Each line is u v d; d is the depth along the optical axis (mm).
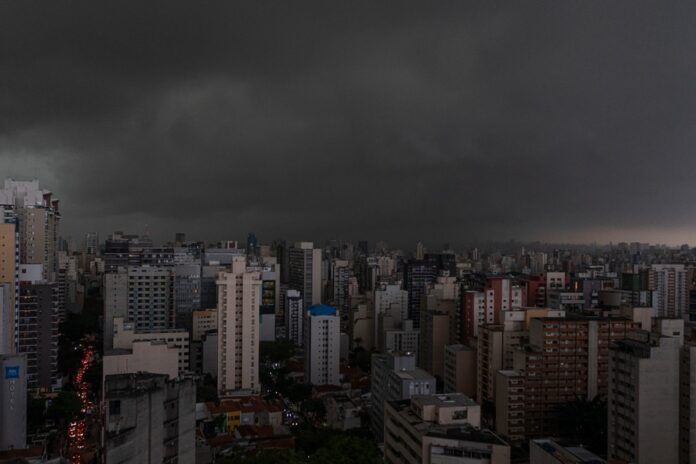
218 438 164750
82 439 178125
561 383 183375
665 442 130625
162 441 78125
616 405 139750
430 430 115125
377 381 193125
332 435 148125
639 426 130375
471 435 111875
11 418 158000
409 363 180250
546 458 104562
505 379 180750
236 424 186500
